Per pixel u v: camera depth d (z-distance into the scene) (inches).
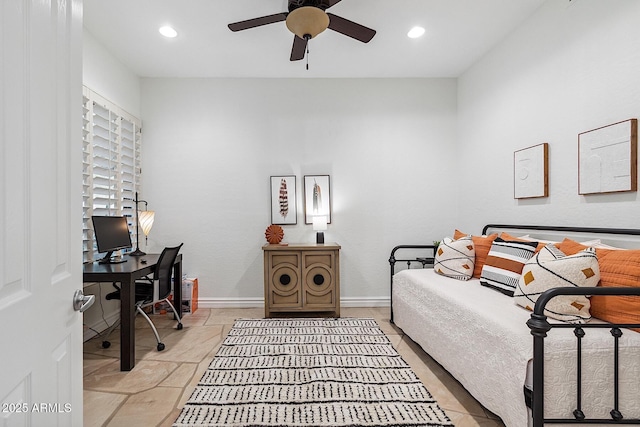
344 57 135.4
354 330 123.9
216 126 153.2
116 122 129.0
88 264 107.7
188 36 117.4
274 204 153.6
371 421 69.4
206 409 73.2
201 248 152.9
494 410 66.9
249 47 125.6
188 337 117.1
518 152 113.0
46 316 33.8
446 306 87.9
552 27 98.4
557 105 96.9
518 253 90.7
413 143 156.6
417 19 109.0
